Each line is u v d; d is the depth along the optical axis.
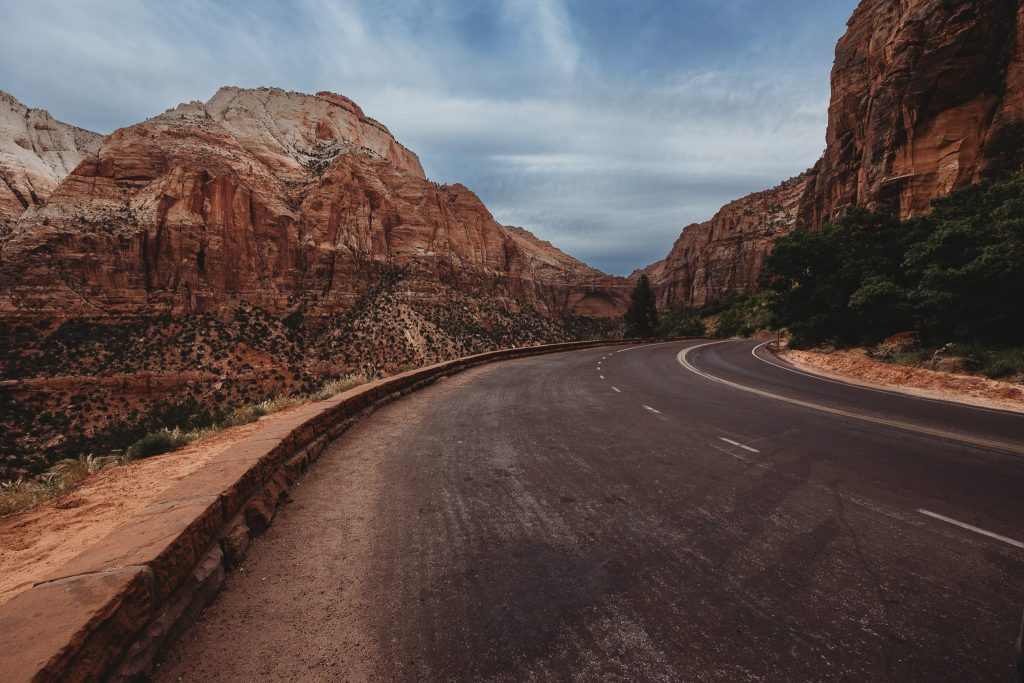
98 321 74.81
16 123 195.25
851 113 53.53
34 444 51.97
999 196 18.02
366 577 3.35
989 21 29.28
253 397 67.56
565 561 3.53
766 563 3.47
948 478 5.46
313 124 188.25
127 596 2.35
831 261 27.03
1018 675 1.84
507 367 21.44
